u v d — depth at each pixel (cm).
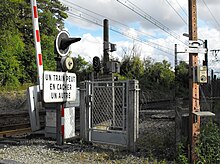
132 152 834
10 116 1633
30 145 942
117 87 897
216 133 690
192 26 700
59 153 831
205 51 696
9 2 3244
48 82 872
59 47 927
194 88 701
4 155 805
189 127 704
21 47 3822
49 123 1077
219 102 1450
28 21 4322
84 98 965
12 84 3300
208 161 654
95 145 937
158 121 1555
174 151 768
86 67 4578
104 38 2092
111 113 915
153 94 3878
